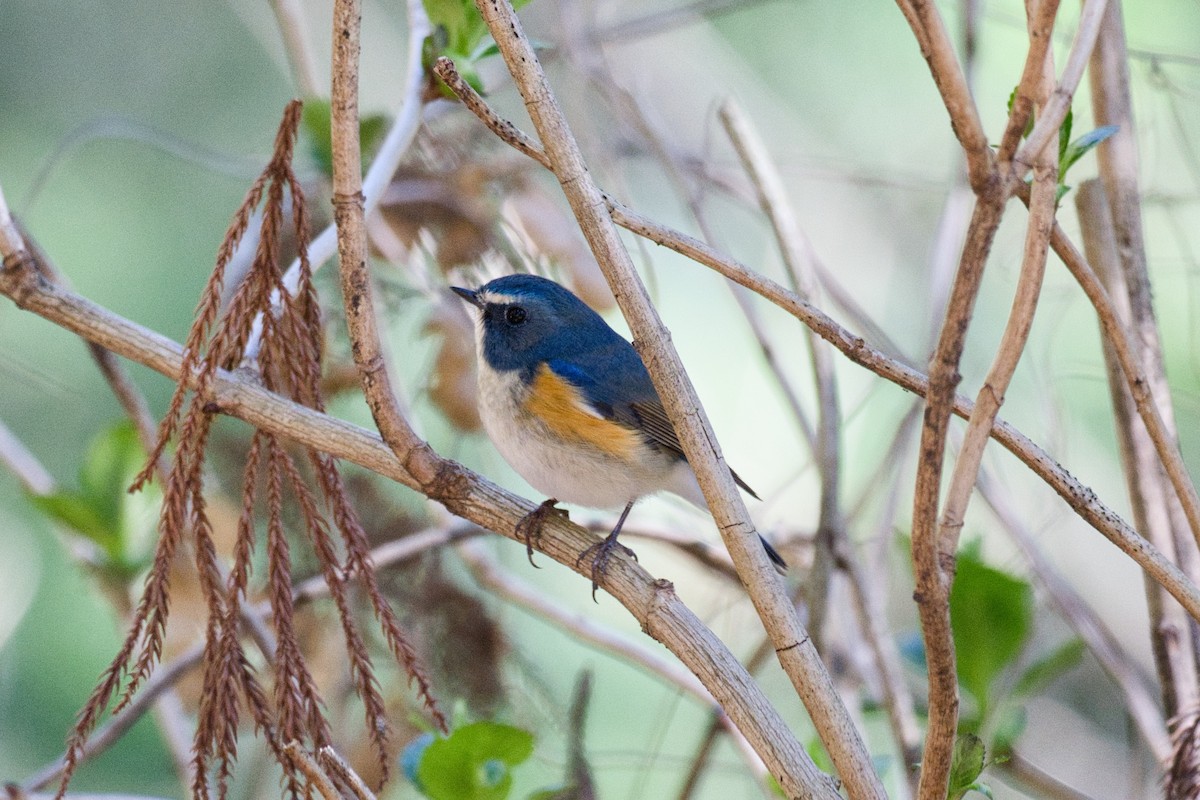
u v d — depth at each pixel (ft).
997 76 46.29
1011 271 39.88
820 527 29.14
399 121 24.26
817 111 52.16
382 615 19.16
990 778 29.48
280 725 18.33
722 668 17.39
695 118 46.19
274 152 19.12
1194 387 41.22
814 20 53.11
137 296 50.52
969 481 14.89
